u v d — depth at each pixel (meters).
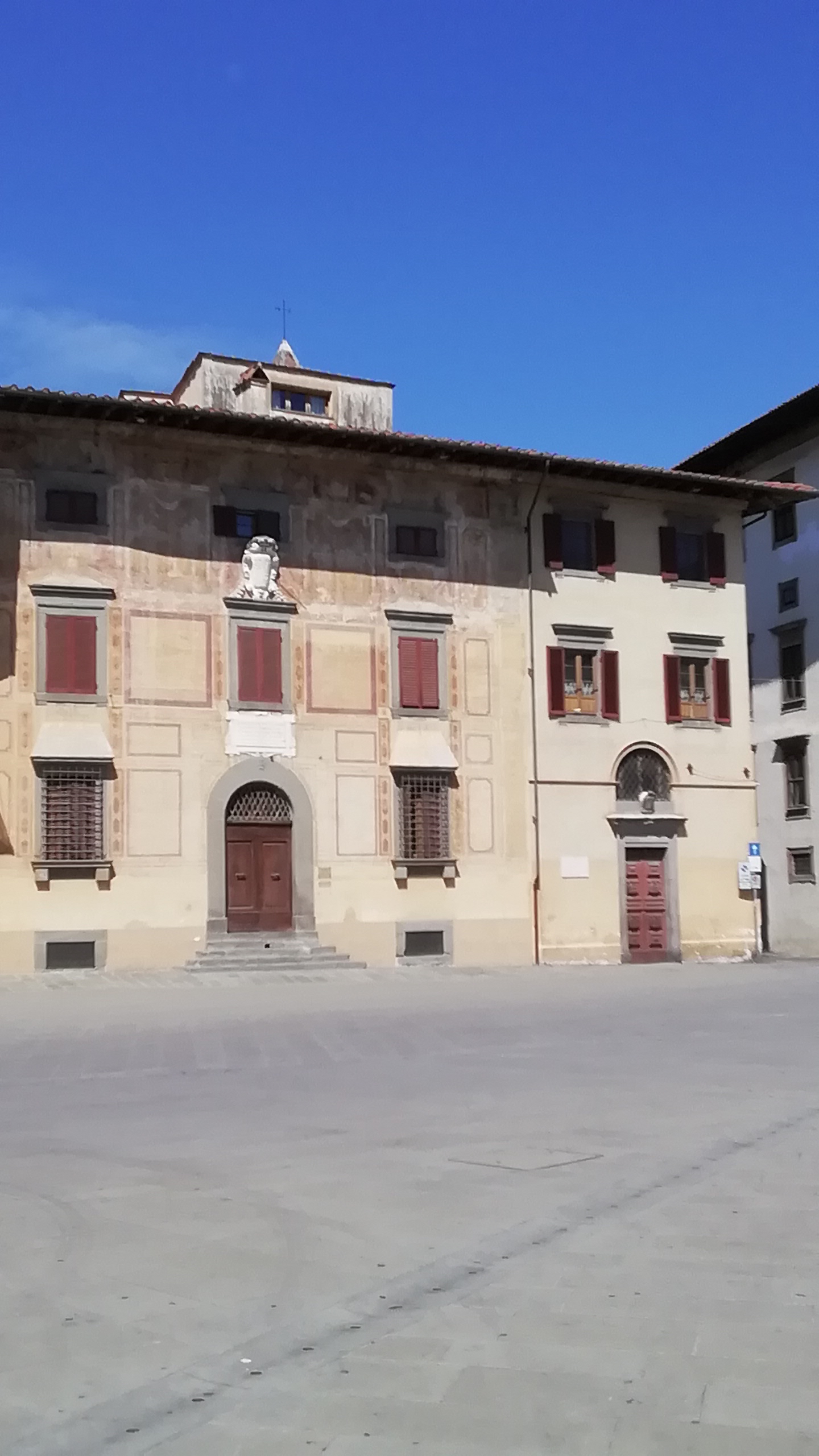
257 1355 6.01
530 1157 10.36
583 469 35.31
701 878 36.94
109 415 30.33
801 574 47.88
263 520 32.59
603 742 35.91
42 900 29.80
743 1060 16.22
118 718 30.64
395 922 33.03
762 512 39.31
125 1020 21.83
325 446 32.81
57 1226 8.35
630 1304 6.70
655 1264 7.41
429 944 33.44
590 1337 6.21
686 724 37.19
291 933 32.03
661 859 36.66
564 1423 5.26
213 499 32.09
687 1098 13.25
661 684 36.97
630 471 35.59
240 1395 5.55
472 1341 6.17
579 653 36.09
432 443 32.94
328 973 30.94
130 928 30.41
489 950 33.97
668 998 25.70
